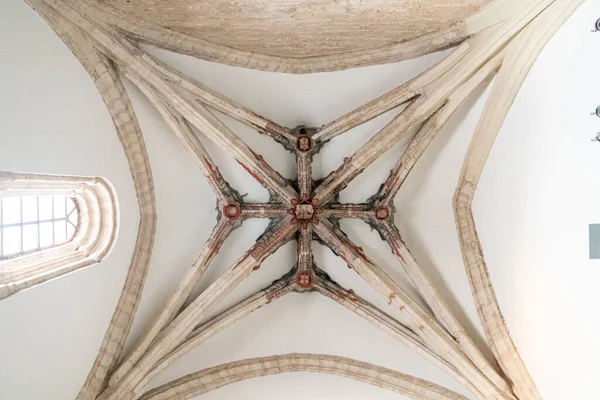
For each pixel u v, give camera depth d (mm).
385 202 9867
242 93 9562
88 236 8523
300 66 9297
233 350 9781
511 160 8836
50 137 6977
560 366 8406
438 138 9445
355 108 9719
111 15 8047
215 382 9453
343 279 10117
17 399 6457
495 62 8469
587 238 8062
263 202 9984
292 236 10016
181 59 8914
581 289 8156
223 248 9859
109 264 8344
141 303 8883
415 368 9625
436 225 9797
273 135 9727
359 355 9984
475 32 8492
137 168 8812
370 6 8328
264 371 9781
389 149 9703
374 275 9578
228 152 9375
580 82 7852
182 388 9188
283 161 10000
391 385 9617
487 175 9203
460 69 8656
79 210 8703
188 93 9031
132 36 8352
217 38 8867
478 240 9438
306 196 9727
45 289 6953
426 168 9727
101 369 8156
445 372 9188
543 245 8578
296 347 10086
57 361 7242
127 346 8633
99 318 8117
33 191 7125
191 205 9664
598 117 7805
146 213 9055
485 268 9336
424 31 8836
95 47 7969
